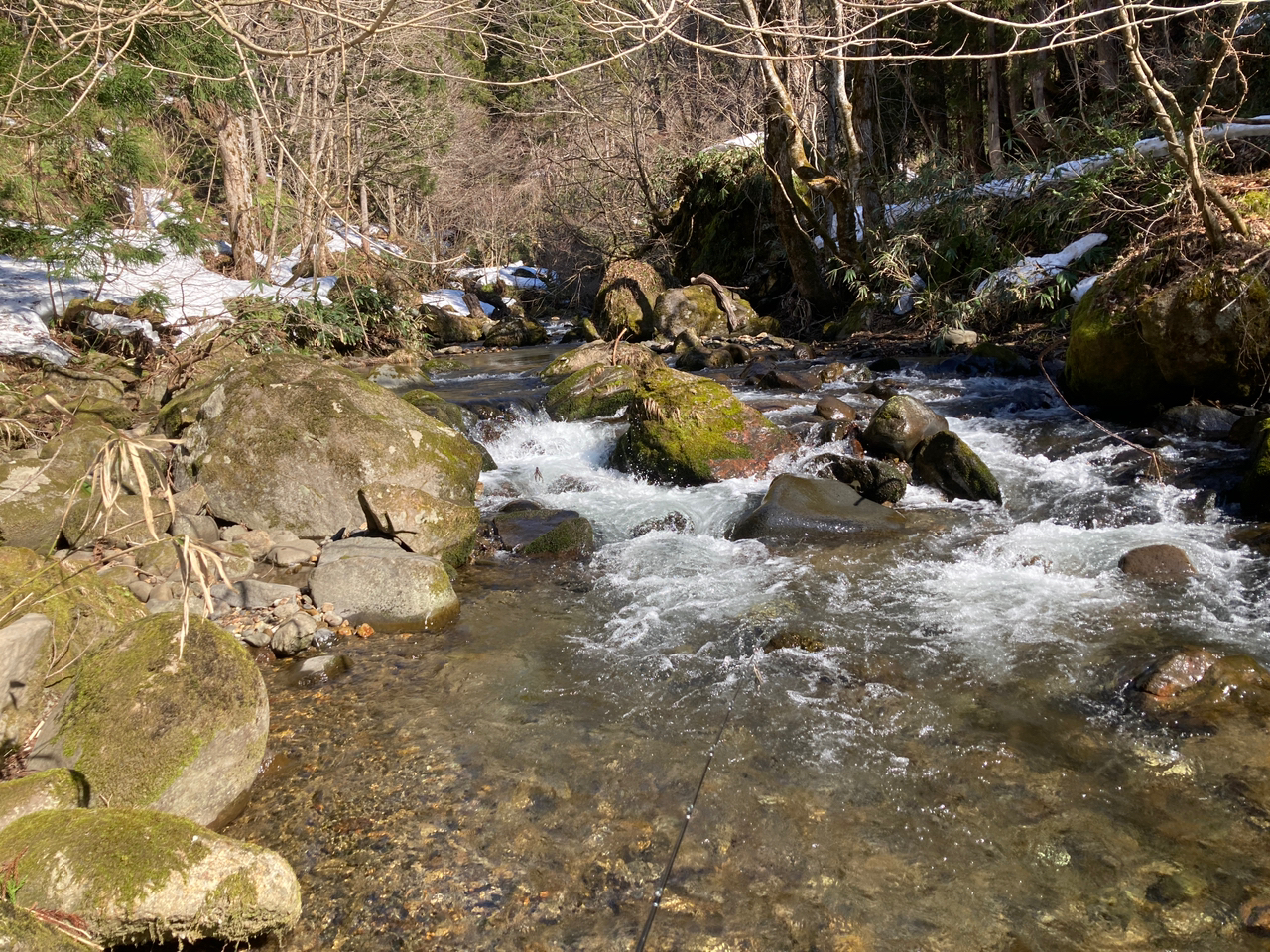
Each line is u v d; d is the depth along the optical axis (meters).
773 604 4.41
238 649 3.14
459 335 19.02
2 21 9.24
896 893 2.47
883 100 17.92
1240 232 6.84
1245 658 3.51
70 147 11.20
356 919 2.41
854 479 6.12
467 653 4.04
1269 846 2.58
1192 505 5.36
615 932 2.36
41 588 3.54
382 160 21.19
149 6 3.46
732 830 2.75
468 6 3.33
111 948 2.19
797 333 15.27
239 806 2.90
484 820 2.81
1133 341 7.08
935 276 13.20
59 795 2.57
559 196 23.11
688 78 20.02
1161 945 2.26
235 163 17.17
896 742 3.21
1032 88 15.44
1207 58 11.21
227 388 5.79
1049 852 2.62
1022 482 6.05
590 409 8.50
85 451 5.36
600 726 3.37
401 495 5.14
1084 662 3.72
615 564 5.17
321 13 2.99
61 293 11.98
